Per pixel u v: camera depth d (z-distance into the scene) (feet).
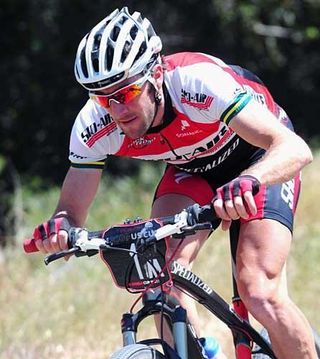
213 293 43.55
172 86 43.50
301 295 79.10
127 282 40.04
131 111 41.60
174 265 41.24
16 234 110.11
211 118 43.37
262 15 157.79
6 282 87.66
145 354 38.17
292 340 42.93
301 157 39.93
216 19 157.58
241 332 45.39
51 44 143.95
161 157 46.96
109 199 123.95
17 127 149.18
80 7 143.64
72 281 84.84
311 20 159.94
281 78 182.91
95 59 40.81
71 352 64.85
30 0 141.59
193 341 41.45
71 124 150.00
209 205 38.11
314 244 92.17
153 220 39.19
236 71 47.39
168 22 157.99
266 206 44.83
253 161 48.88
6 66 146.10
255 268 43.86
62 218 41.42
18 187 126.41
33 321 73.87
